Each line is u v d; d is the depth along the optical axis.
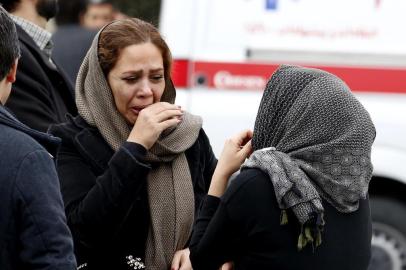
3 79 5.92
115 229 6.59
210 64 12.12
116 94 6.78
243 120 12.02
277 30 11.98
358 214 6.26
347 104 6.09
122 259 6.82
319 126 6.04
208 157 7.32
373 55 11.85
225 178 6.62
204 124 12.10
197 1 12.17
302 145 6.04
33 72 8.55
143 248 6.85
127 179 6.44
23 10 9.06
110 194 6.44
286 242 6.01
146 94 6.73
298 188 5.91
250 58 12.06
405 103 11.88
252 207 6.04
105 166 6.80
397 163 11.95
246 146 6.64
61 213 5.68
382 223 12.33
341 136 6.03
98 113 6.84
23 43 8.62
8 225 5.59
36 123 8.48
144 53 6.72
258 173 6.09
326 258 6.05
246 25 12.05
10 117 5.80
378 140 11.95
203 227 6.50
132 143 6.53
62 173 6.83
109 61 6.75
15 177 5.59
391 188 12.30
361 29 11.84
